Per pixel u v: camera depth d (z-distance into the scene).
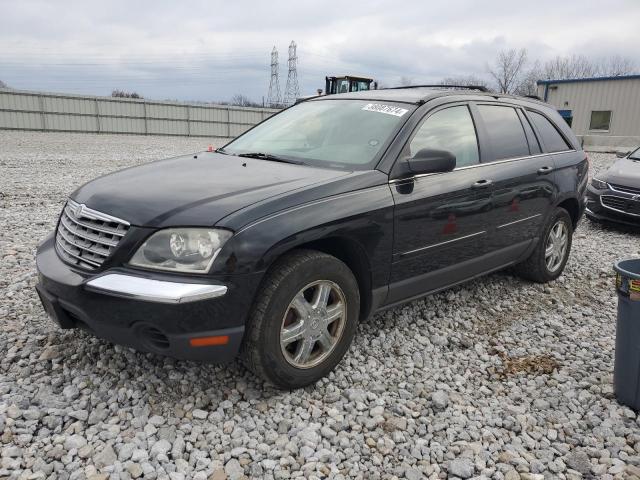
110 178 3.46
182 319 2.57
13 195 8.79
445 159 3.38
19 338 3.50
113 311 2.66
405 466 2.58
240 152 4.10
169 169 3.58
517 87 50.56
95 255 2.85
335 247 3.29
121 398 2.92
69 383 3.04
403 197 3.42
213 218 2.70
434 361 3.61
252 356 2.84
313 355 3.16
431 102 3.95
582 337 4.14
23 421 2.69
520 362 3.69
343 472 2.51
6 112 30.89
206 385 3.10
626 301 3.03
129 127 34.81
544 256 5.05
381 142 3.59
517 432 2.90
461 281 4.18
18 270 4.86
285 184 3.11
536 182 4.63
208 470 2.46
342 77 23.05
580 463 2.66
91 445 2.55
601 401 3.21
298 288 2.90
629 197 7.59
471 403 3.15
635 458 2.71
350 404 3.02
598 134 29.47
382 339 3.83
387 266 3.41
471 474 2.54
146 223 2.71
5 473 2.33
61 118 32.56
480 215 4.05
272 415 2.88
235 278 2.66
